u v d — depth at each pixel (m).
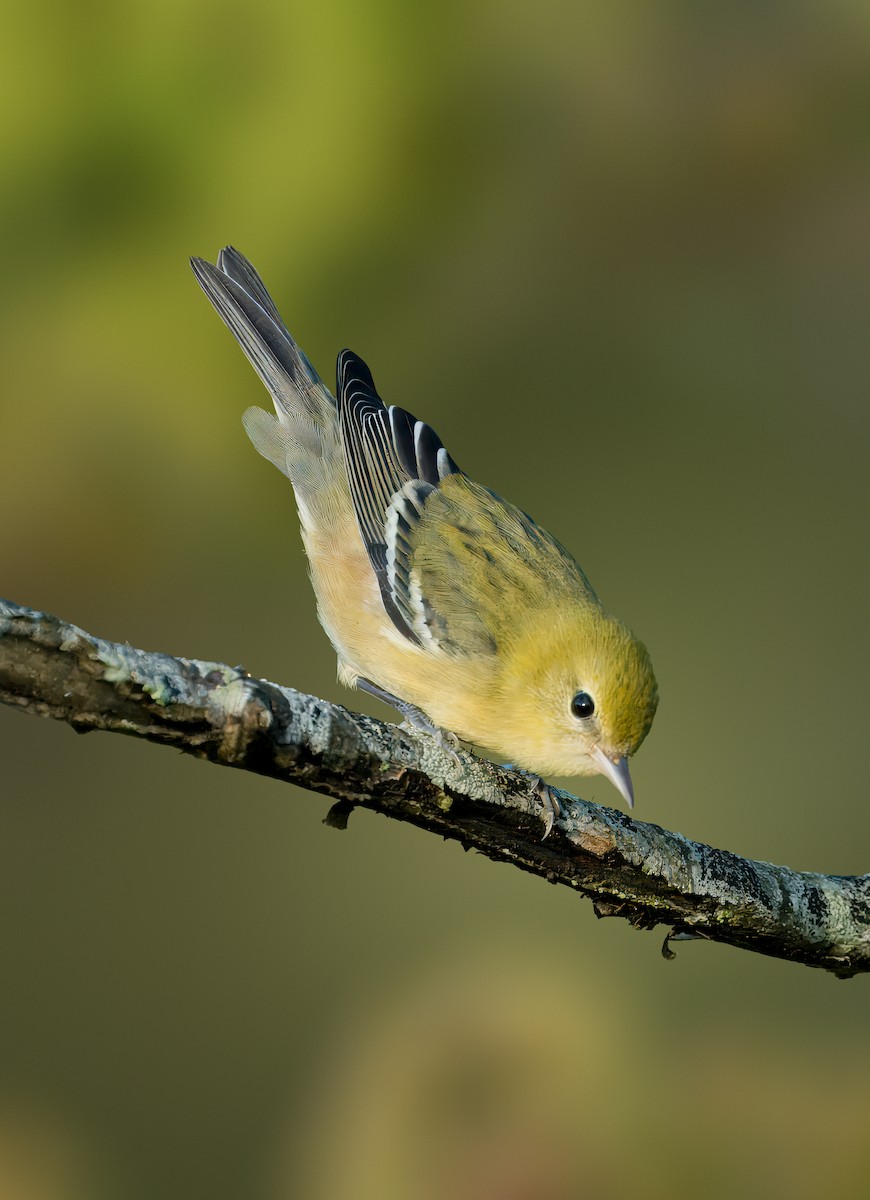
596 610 3.96
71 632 3.87
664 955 3.93
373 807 3.90
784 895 3.92
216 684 3.88
